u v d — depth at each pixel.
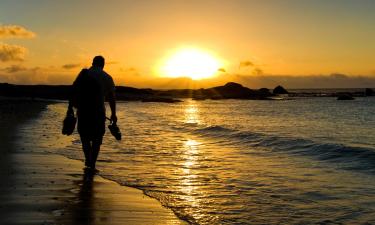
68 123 9.30
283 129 26.69
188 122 31.38
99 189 7.54
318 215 6.35
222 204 6.89
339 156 12.71
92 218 5.64
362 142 19.12
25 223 5.25
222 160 12.14
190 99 139.25
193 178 9.19
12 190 7.04
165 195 7.39
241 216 6.22
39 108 45.16
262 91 174.00
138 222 5.57
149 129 24.17
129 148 14.58
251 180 9.05
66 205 6.23
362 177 9.44
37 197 6.62
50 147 13.21
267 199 7.31
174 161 11.76
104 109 9.08
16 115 30.47
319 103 92.25
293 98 135.00
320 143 15.85
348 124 32.19
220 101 118.62
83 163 10.19
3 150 12.14
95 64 9.13
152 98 122.38
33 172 8.73
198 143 16.89
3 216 5.55
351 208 6.75
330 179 9.23
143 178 8.96
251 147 15.61
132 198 7.00
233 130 22.28
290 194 7.72
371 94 154.38
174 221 5.74
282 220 6.06
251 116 44.19
